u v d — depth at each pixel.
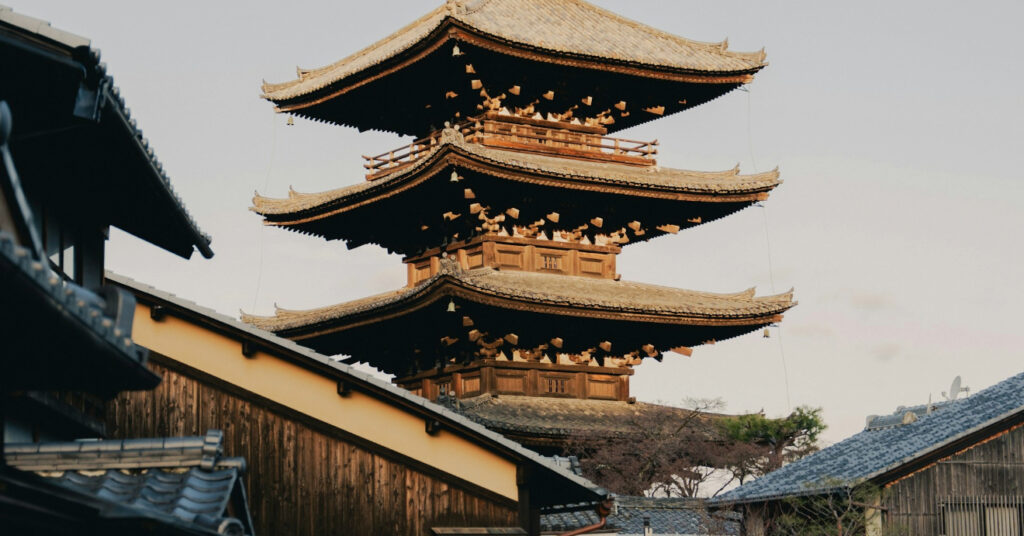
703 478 62.50
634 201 58.72
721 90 61.66
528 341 56.91
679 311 56.81
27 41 13.23
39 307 10.13
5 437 16.03
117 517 11.84
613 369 58.53
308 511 25.56
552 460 30.39
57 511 11.72
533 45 55.81
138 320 25.75
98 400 20.33
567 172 55.69
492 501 26.23
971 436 38.97
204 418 25.64
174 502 14.59
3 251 9.19
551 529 33.47
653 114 62.97
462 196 56.22
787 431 67.12
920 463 38.59
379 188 56.34
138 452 16.05
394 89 59.00
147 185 18.64
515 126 58.84
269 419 25.80
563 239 58.91
